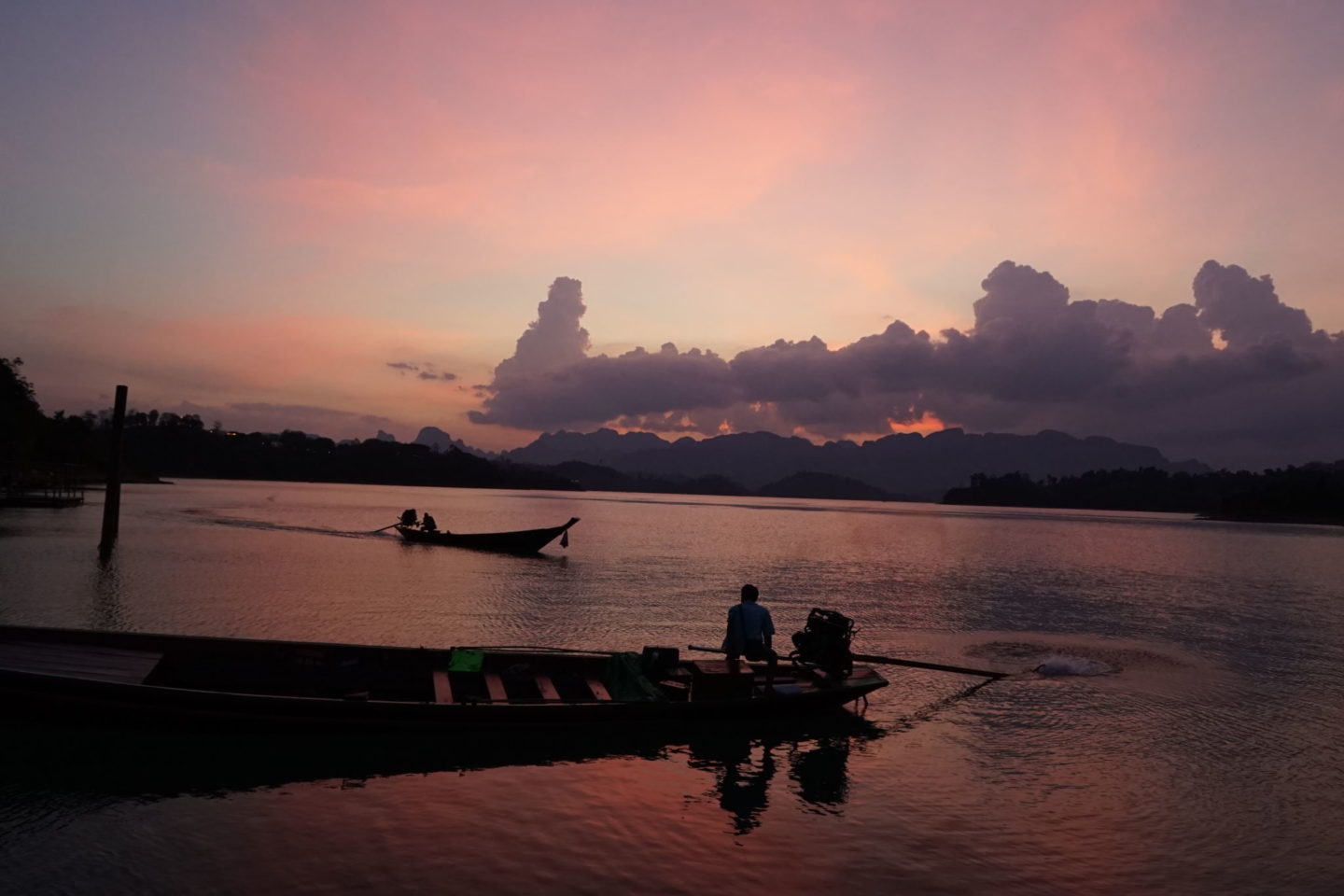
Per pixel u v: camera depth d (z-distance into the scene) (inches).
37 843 340.2
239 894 303.0
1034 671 733.3
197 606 912.3
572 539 2507.4
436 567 1427.2
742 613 540.7
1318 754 505.7
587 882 321.4
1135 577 1695.4
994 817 400.5
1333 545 3216.0
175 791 394.6
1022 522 5580.7
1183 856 360.2
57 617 820.6
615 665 542.3
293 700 435.8
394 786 412.2
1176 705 625.3
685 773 449.1
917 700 623.8
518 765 446.9
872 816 398.3
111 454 1437.0
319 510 3444.9
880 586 1408.7
